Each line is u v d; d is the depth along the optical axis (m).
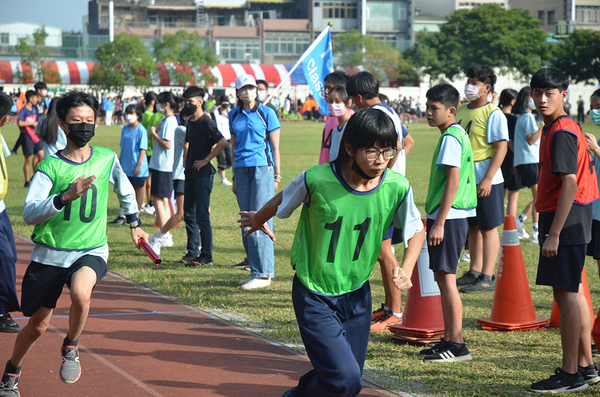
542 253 4.94
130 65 72.06
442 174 5.88
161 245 10.89
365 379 5.21
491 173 7.94
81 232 4.68
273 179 8.50
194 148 9.41
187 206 9.59
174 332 6.49
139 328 6.61
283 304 7.50
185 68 78.00
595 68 73.12
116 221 13.27
